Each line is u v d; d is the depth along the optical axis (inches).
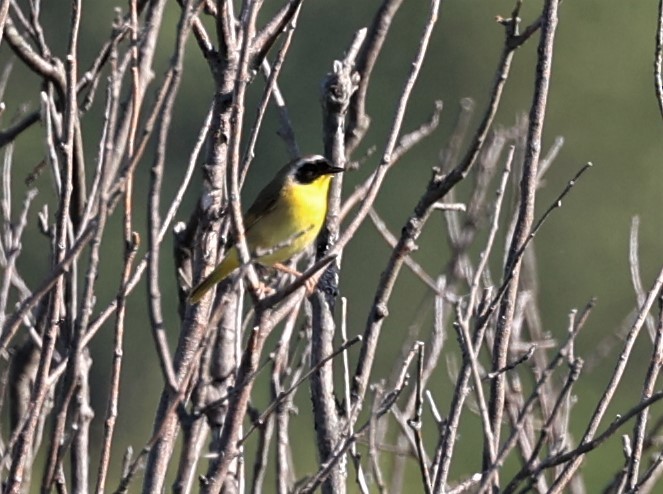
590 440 335.0
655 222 1432.1
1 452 386.6
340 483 378.6
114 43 384.5
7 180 430.0
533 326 433.4
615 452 987.9
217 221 385.1
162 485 346.9
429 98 1413.6
